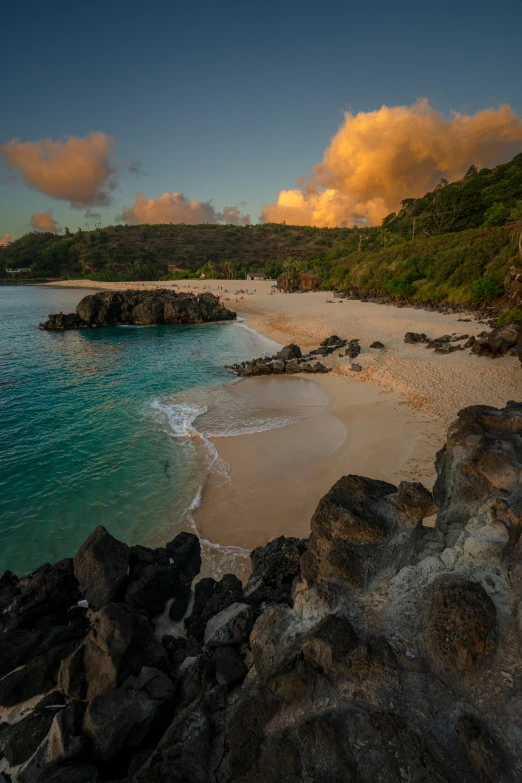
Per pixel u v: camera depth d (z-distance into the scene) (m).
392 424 23.09
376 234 138.25
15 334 63.53
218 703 5.79
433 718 4.39
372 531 6.40
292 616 6.18
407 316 54.03
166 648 8.35
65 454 21.73
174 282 149.62
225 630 7.46
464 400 24.58
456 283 59.22
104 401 30.20
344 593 6.03
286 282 108.88
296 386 33.16
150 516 16.39
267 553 10.67
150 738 6.10
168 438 23.42
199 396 31.16
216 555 13.96
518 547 5.89
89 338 59.91
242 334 61.50
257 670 6.07
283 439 22.75
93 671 7.09
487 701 4.47
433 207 92.75
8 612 9.93
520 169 96.50
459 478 7.75
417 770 3.95
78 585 10.47
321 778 4.14
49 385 34.72
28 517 16.61
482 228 69.56
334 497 7.16
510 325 32.34
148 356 46.84
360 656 4.96
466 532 6.48
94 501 17.55
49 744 6.17
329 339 45.03
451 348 34.75
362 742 4.27
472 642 4.72
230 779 4.53
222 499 17.30
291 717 4.81
